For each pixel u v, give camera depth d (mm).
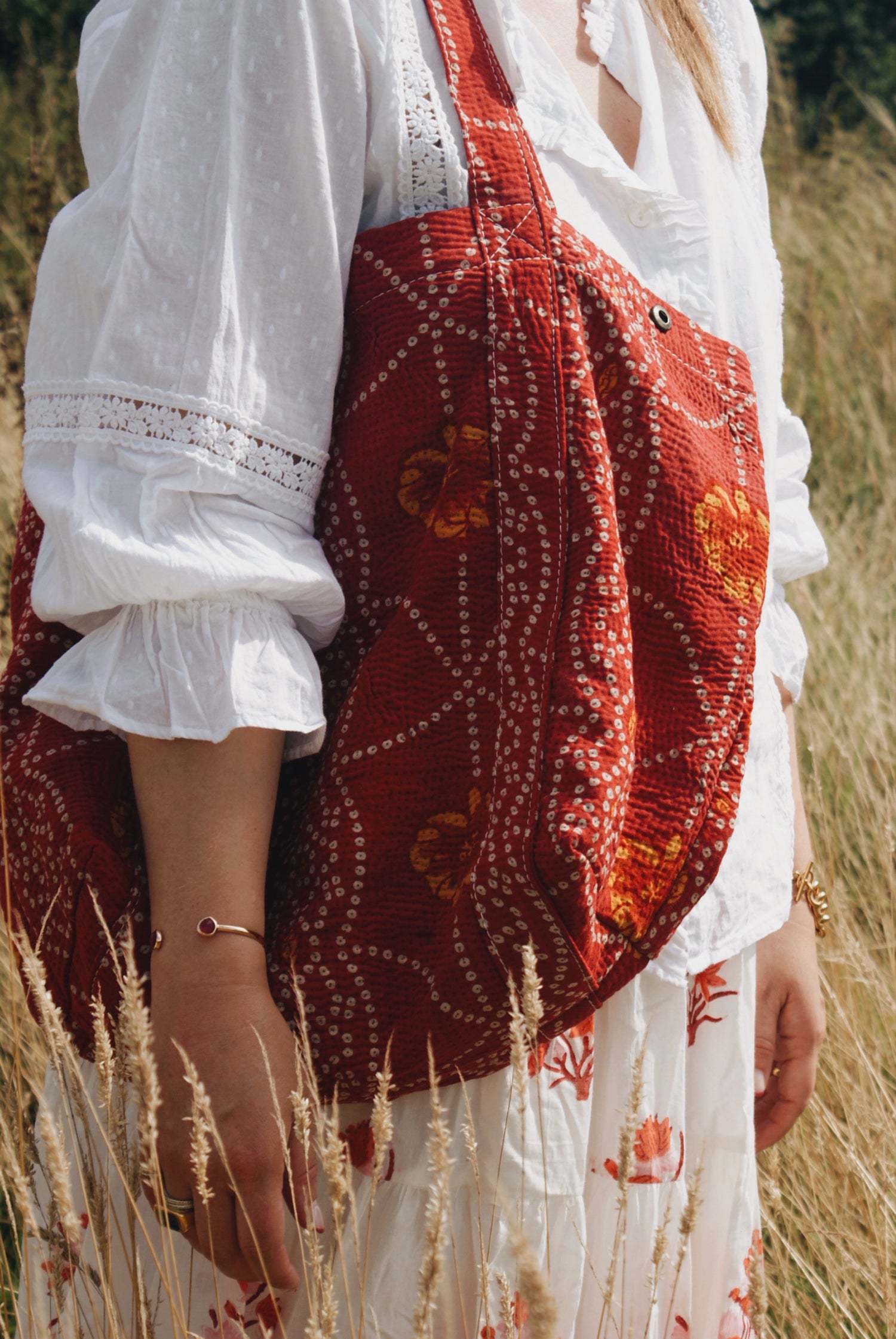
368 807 938
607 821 893
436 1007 921
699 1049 1096
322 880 940
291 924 943
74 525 898
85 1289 991
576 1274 967
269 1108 873
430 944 933
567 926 888
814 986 1278
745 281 1158
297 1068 878
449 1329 948
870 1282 1540
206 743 905
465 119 973
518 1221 912
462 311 946
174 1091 884
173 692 897
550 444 936
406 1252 944
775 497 1174
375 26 962
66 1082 1023
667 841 950
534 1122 954
